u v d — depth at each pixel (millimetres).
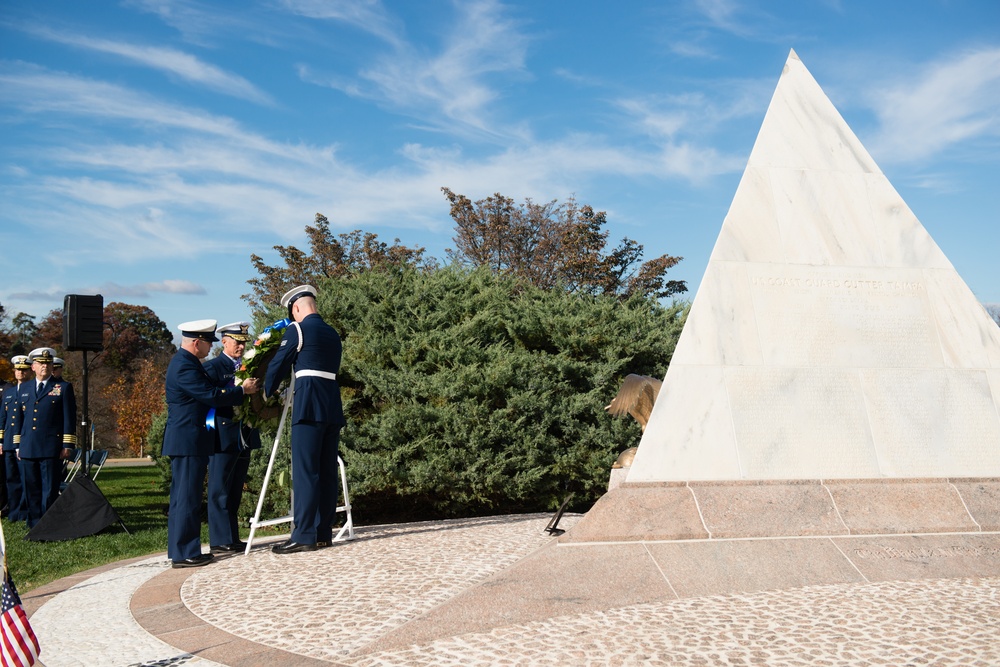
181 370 6738
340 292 11297
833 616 4367
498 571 5000
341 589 5168
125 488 16875
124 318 60406
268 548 7230
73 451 11508
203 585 5617
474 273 11953
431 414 9688
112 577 6512
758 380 6004
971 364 6352
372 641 4059
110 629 4652
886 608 4500
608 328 11156
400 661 3768
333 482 7125
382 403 10242
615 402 6785
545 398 10195
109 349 57406
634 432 10391
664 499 5559
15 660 3467
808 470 5852
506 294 11711
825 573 5145
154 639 4359
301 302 7230
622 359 10867
